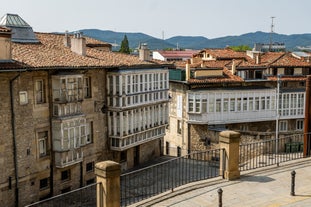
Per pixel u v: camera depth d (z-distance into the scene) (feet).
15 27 98.43
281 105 159.12
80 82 94.68
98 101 104.42
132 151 117.60
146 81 117.29
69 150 90.84
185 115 147.33
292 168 59.98
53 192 90.27
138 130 115.03
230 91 147.13
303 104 162.91
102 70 105.40
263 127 157.69
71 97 92.07
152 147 128.36
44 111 87.51
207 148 144.15
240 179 55.21
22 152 82.33
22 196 82.79
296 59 176.24
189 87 145.69
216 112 145.89
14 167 80.43
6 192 79.15
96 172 41.50
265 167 60.59
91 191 92.79
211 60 178.09
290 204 46.50
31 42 101.45
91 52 112.98
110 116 107.96
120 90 106.01
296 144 133.80
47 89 87.86
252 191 50.78
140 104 114.21
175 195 49.67
